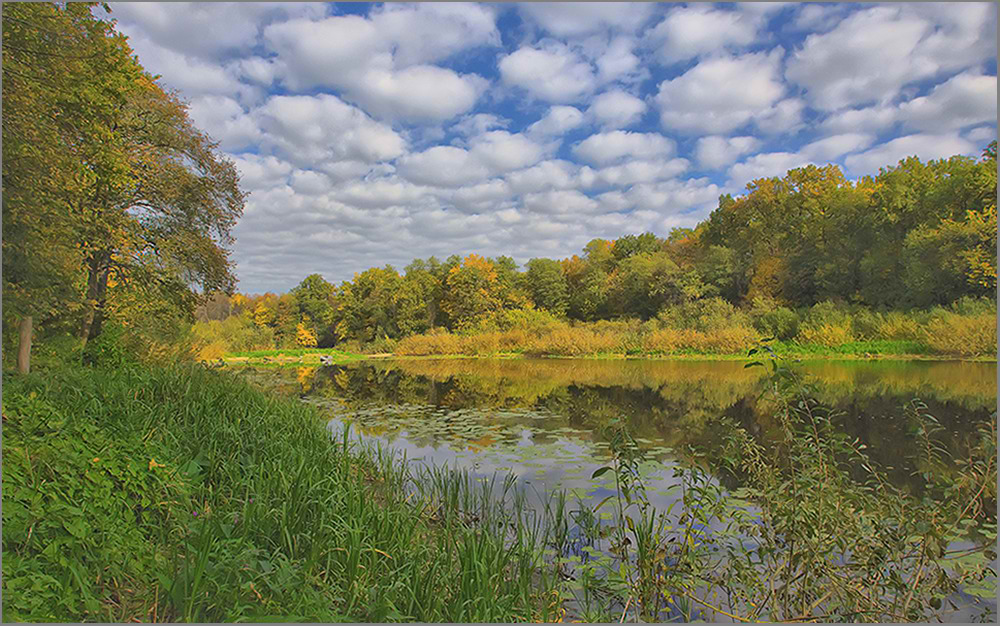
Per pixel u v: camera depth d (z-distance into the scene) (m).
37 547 2.70
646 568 3.47
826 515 3.24
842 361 20.70
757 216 39.38
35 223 6.80
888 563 3.37
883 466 6.33
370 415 10.61
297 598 2.78
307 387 16.42
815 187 37.69
